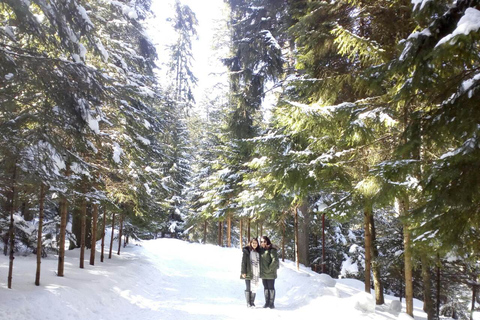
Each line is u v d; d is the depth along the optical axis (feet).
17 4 19.29
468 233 16.72
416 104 23.91
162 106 77.10
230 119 58.44
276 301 32.53
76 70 22.82
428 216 15.79
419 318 33.14
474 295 44.27
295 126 25.63
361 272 70.23
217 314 26.43
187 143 106.83
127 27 48.57
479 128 14.20
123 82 41.04
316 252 82.58
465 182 14.47
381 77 19.04
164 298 33.17
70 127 23.81
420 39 15.08
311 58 31.45
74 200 32.42
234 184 72.23
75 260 44.78
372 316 24.49
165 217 74.38
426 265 30.68
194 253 71.82
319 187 28.17
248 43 50.11
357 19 28.45
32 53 21.26
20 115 22.39
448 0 14.74
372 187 20.85
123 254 59.16
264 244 30.01
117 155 34.68
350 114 23.57
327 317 24.26
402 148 17.63
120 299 29.30
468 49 13.79
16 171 22.62
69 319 21.91
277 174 27.20
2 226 31.55
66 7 21.84
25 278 27.48
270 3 46.11
